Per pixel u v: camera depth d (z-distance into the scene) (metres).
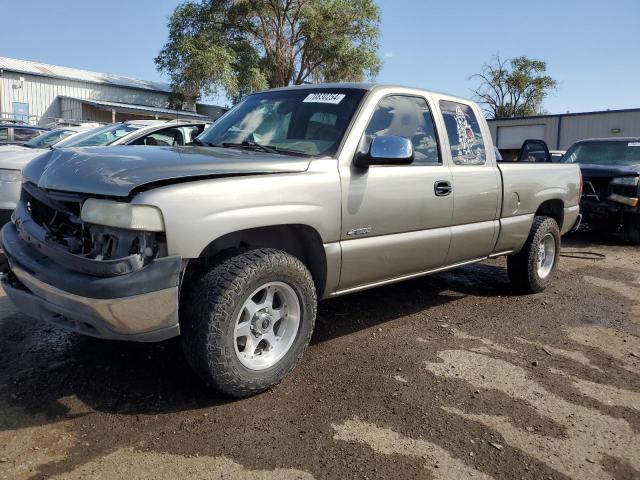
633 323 5.18
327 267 3.66
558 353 4.33
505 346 4.42
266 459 2.72
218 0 32.56
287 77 34.81
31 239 3.25
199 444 2.81
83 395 3.25
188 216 2.88
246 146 3.95
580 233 11.13
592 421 3.27
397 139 3.73
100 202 2.88
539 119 32.47
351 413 3.20
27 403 3.14
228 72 31.50
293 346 3.45
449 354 4.18
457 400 3.44
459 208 4.61
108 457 2.67
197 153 3.50
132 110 31.36
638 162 10.41
